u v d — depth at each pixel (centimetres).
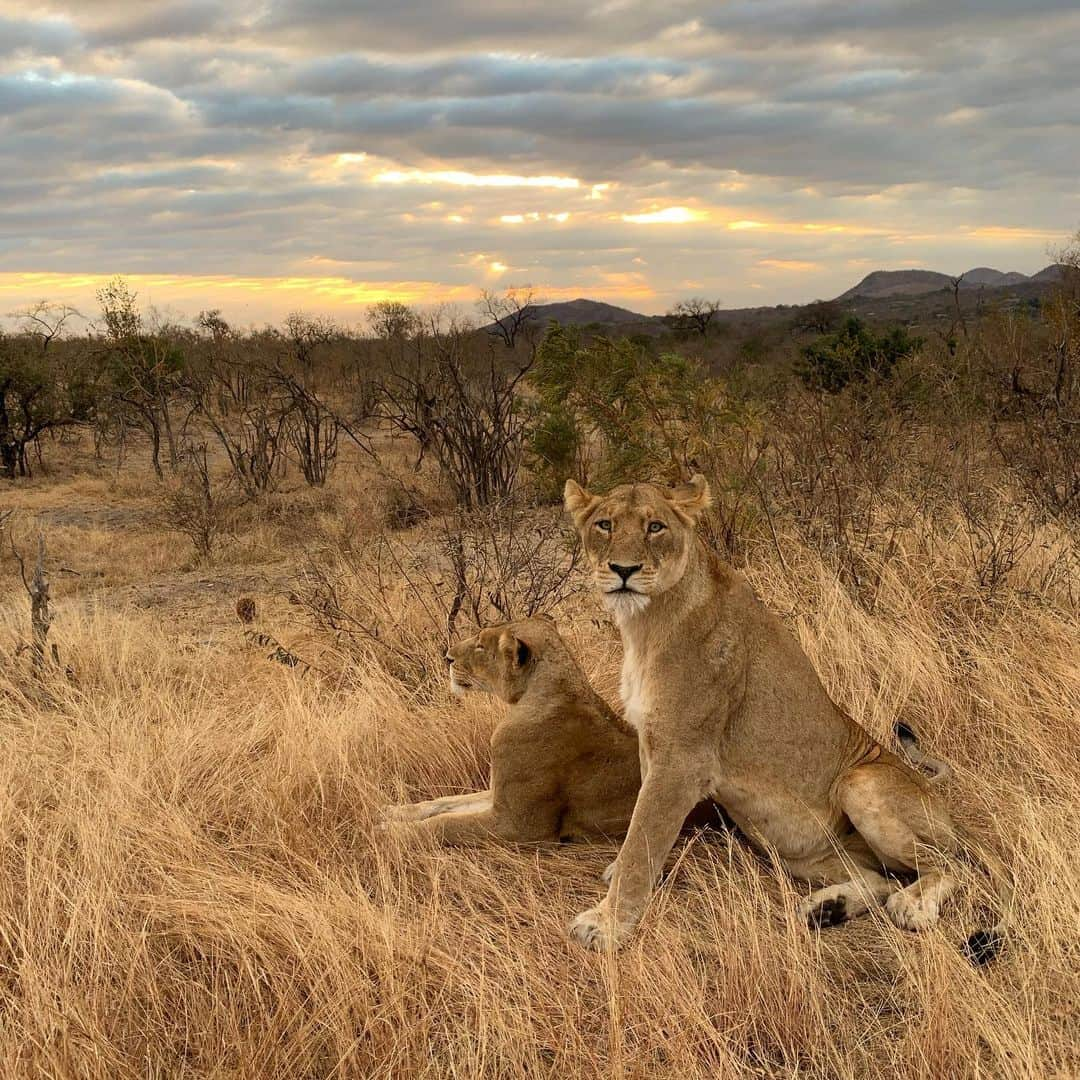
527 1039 330
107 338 3003
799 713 426
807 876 435
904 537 801
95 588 1320
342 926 380
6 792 483
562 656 488
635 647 433
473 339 2462
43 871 407
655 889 429
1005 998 337
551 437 1477
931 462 1017
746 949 370
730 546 857
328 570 1120
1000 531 775
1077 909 366
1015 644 619
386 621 803
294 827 466
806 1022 339
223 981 368
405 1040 330
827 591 699
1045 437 1046
